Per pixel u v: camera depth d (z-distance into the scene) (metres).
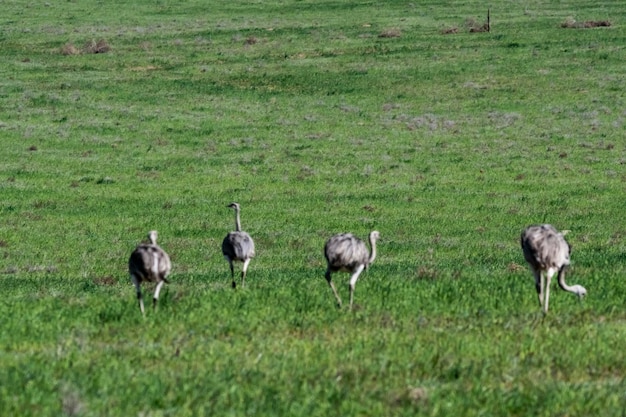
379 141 155.25
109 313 53.97
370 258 59.34
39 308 55.97
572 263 76.50
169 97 187.38
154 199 120.88
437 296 58.47
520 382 41.41
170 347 46.56
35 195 121.62
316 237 102.75
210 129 163.12
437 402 38.16
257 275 77.50
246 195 123.25
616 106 178.62
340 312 54.31
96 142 152.50
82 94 188.00
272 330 50.41
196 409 36.84
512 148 150.12
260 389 39.16
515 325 50.91
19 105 177.75
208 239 101.88
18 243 100.12
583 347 46.00
